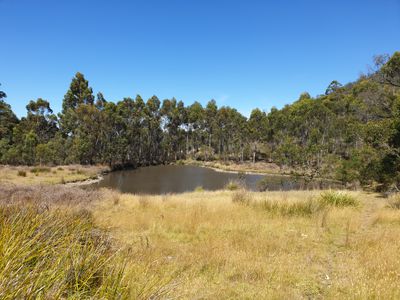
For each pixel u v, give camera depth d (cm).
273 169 4962
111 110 5334
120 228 648
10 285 162
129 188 2889
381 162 1552
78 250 247
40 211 327
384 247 499
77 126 5166
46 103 5569
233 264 441
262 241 565
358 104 3759
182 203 1060
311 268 434
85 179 3177
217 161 6706
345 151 4328
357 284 361
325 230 671
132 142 5994
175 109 7544
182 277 362
